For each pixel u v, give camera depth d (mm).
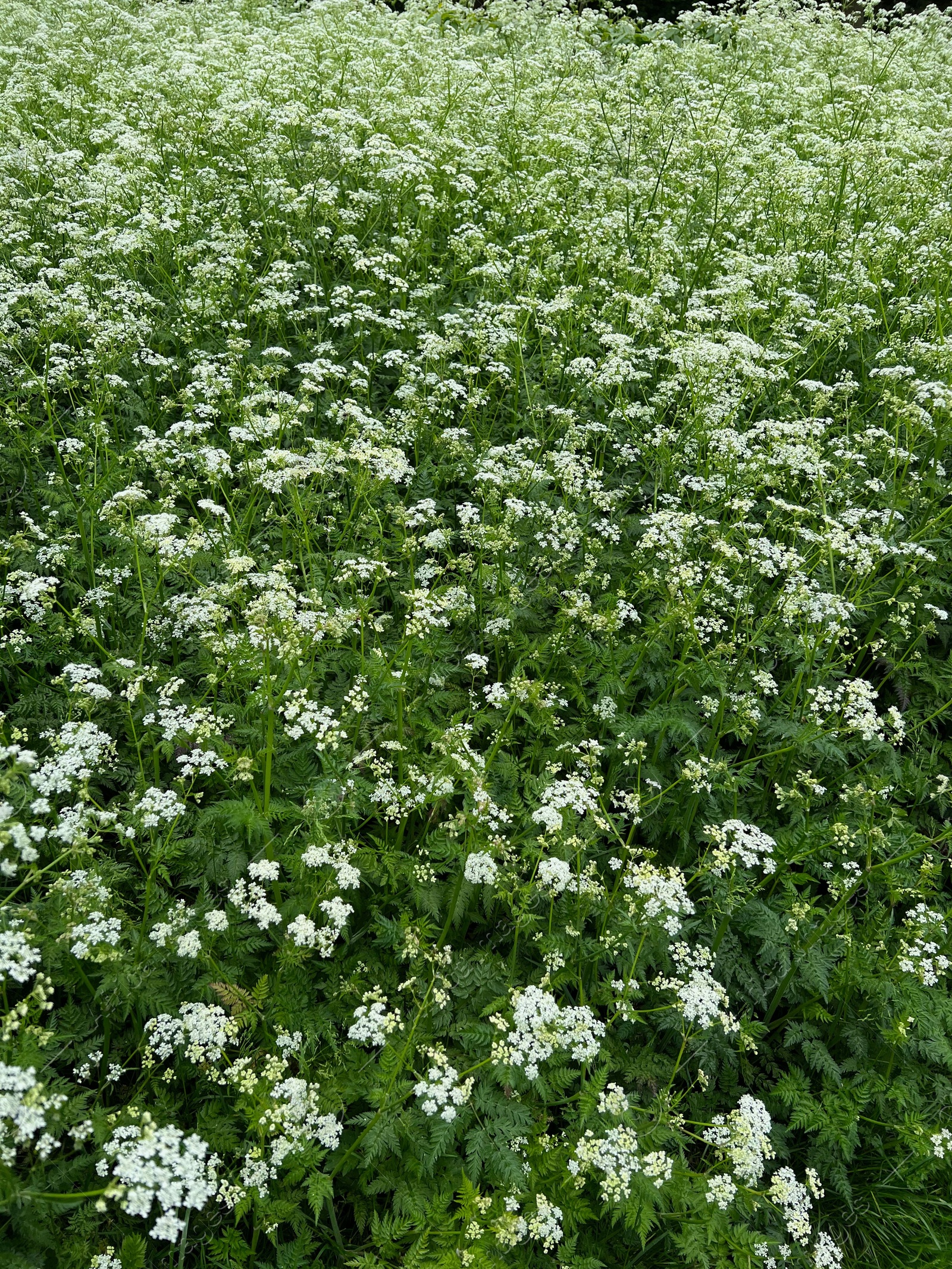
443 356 911
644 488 906
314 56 1566
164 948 521
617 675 677
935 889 647
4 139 1219
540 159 1314
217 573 745
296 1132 453
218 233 1035
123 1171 389
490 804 548
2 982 441
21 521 793
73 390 912
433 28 1923
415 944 526
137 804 533
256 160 1188
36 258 951
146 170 1079
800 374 1064
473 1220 450
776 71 1810
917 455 939
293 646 547
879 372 968
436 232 1232
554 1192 493
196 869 576
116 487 772
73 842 476
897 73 1828
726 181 1343
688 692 730
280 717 634
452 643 712
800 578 725
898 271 1191
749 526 786
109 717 650
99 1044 505
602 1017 591
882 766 725
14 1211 438
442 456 872
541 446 881
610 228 1113
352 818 575
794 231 1257
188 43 1604
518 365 925
